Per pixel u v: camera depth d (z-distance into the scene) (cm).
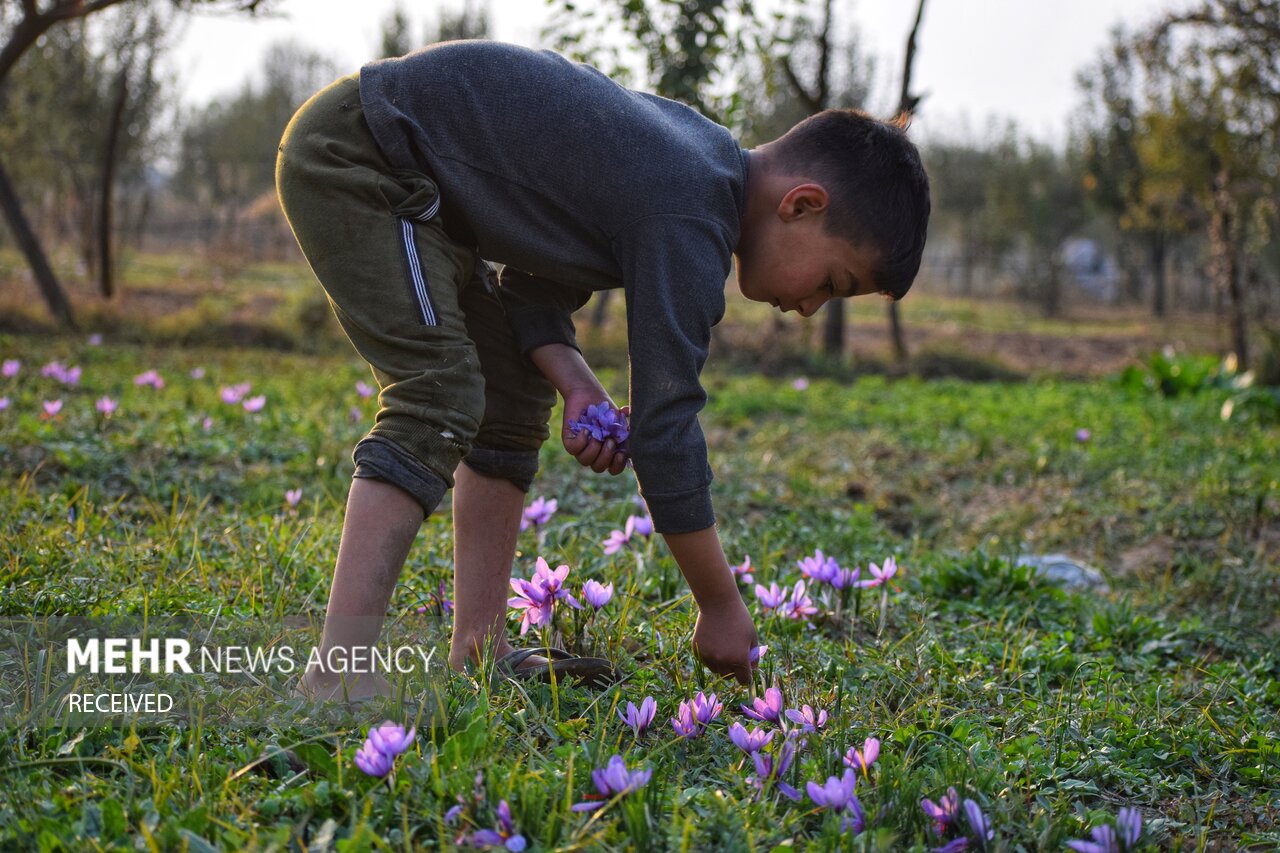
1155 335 2305
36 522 286
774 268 199
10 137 1572
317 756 165
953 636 298
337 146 189
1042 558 405
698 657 206
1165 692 265
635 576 291
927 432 759
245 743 179
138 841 145
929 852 159
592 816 158
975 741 209
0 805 154
